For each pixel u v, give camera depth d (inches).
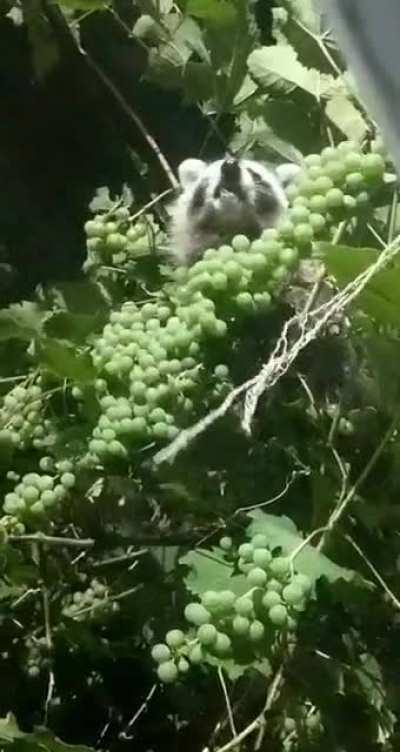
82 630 52.9
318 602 44.1
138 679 54.1
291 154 58.2
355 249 42.4
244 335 46.9
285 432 48.8
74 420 51.4
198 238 59.5
